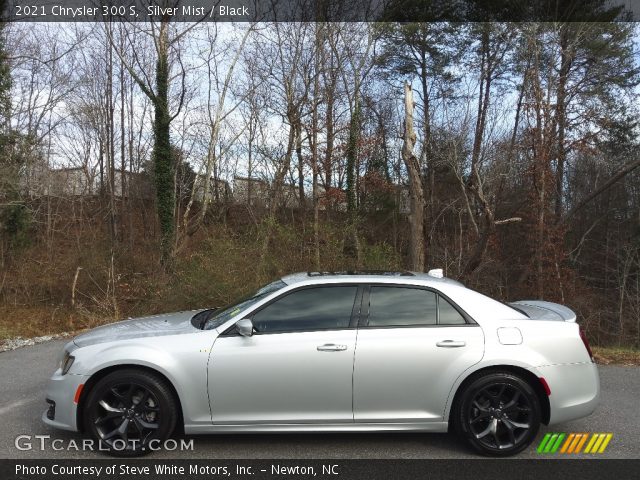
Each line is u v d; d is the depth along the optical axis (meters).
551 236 18.34
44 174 18.88
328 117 23.22
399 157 26.20
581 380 4.14
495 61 26.73
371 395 4.04
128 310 13.79
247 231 12.90
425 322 4.17
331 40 23.16
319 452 4.14
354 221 12.90
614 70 22.73
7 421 4.84
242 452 4.13
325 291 4.29
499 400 4.07
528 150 19.16
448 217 25.19
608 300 21.92
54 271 17.36
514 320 4.21
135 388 4.02
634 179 23.77
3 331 12.45
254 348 4.03
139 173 28.98
